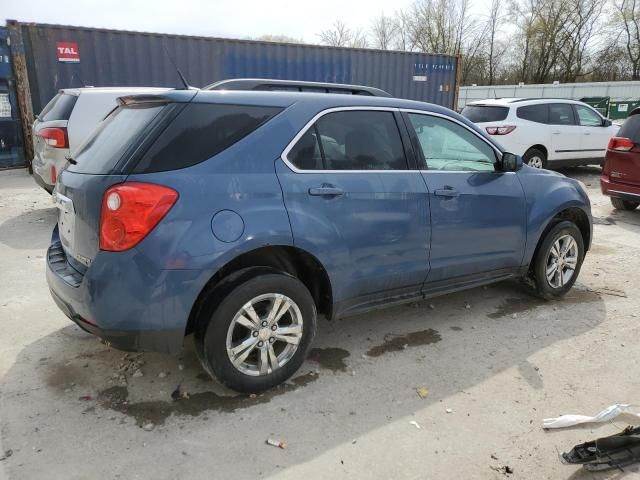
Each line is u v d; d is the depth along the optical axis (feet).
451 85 52.39
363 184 10.93
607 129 40.40
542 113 37.29
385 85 48.19
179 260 8.69
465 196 12.70
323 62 44.47
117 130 9.94
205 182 9.04
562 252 15.29
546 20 164.86
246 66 41.32
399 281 11.83
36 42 35.06
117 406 9.71
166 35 38.11
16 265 17.75
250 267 9.88
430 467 8.30
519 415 9.72
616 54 160.66
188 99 9.40
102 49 36.60
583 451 8.38
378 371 11.23
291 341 10.32
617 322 14.01
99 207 8.73
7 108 37.65
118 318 8.70
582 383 10.88
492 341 12.79
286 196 9.82
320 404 9.93
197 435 8.94
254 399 10.03
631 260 19.66
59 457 8.32
